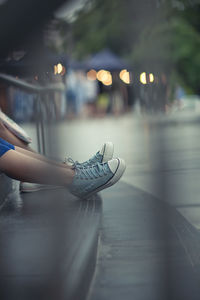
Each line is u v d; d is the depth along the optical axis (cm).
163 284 143
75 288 118
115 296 137
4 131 240
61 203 176
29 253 148
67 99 2073
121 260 167
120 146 826
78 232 170
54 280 122
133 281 147
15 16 56
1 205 238
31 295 116
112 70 1820
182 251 176
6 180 262
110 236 195
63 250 147
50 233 173
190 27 1750
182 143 816
